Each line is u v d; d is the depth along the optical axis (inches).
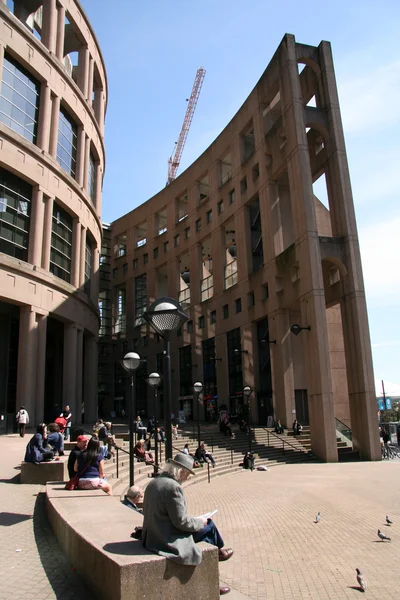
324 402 1005.8
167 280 2076.8
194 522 177.0
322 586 245.0
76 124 1224.2
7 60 952.9
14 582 200.5
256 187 1457.9
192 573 174.1
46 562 225.8
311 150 1275.8
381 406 2393.0
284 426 1238.9
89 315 1277.1
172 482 179.0
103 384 2354.8
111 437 636.7
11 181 944.3
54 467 447.8
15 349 1067.3
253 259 1515.7
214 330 1688.0
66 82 1136.2
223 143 1711.4
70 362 1110.4
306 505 486.9
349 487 614.9
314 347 1047.0
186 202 2116.1
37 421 936.3
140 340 2197.3
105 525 224.4
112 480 506.9
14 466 540.4
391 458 1072.8
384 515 431.5
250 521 410.9
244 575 262.5
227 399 1573.6
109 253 2487.7
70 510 263.1
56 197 1056.2
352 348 1076.5
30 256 962.7
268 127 1438.2
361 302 1072.2
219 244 1696.6
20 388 914.7
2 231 908.0
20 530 283.4
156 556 170.6
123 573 160.7
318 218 1550.2
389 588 242.4
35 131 1024.2
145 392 2127.2
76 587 194.7
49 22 1084.5
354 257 1090.7
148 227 2229.3
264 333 1424.7
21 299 920.3
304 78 1296.8
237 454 987.9
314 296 1057.5
